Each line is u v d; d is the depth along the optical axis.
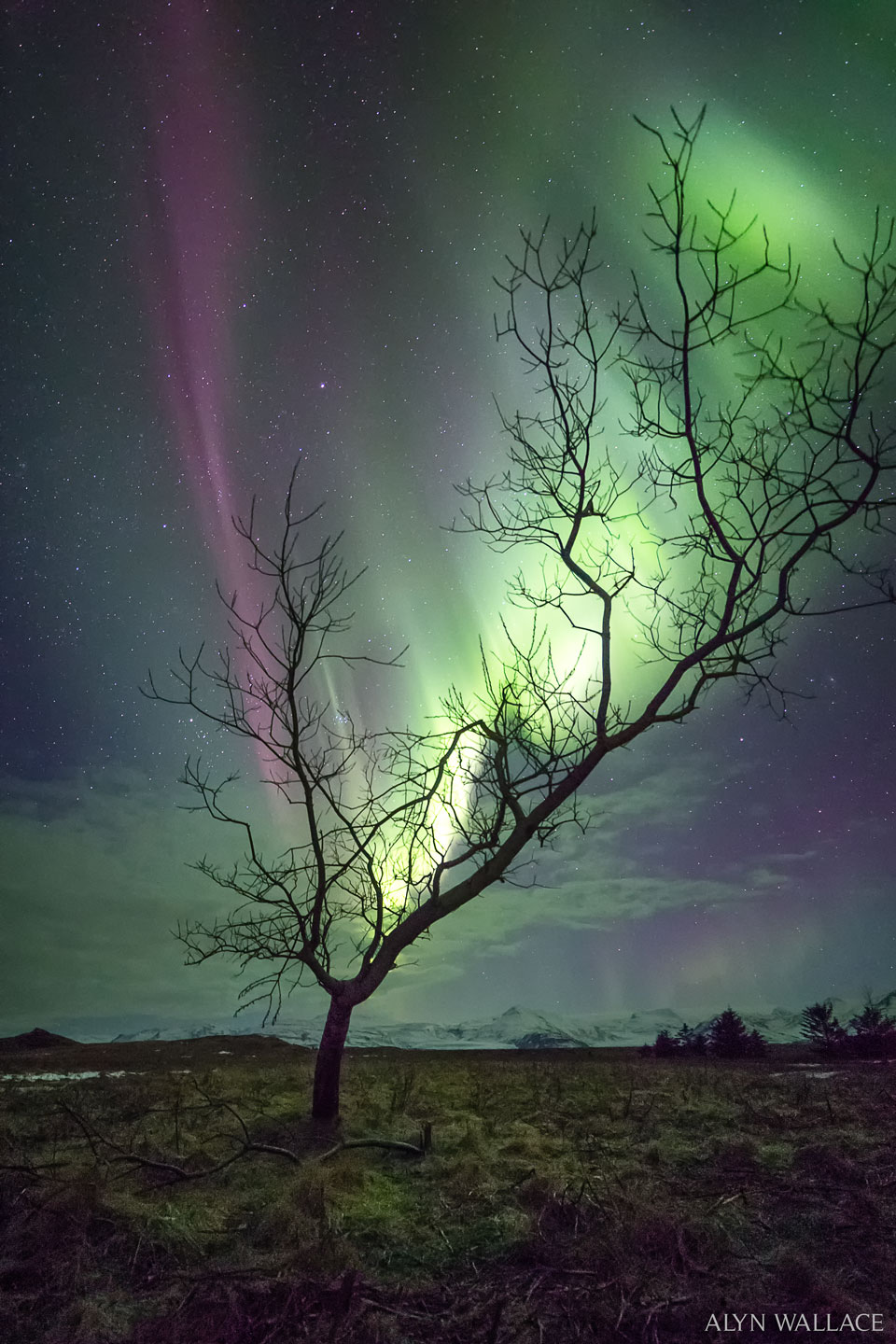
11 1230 4.39
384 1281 3.76
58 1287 3.73
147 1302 3.58
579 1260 3.97
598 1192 4.83
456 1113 7.73
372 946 6.94
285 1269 3.81
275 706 6.67
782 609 6.16
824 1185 5.12
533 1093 9.33
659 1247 4.06
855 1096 8.98
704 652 6.41
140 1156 5.79
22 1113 8.18
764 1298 3.57
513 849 6.62
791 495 6.04
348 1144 5.78
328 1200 4.67
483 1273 3.87
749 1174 5.39
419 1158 5.82
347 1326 3.32
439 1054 20.27
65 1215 4.48
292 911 6.69
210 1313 3.45
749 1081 10.84
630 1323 3.39
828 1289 3.60
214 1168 5.33
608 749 6.58
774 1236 4.29
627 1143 6.35
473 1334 3.32
